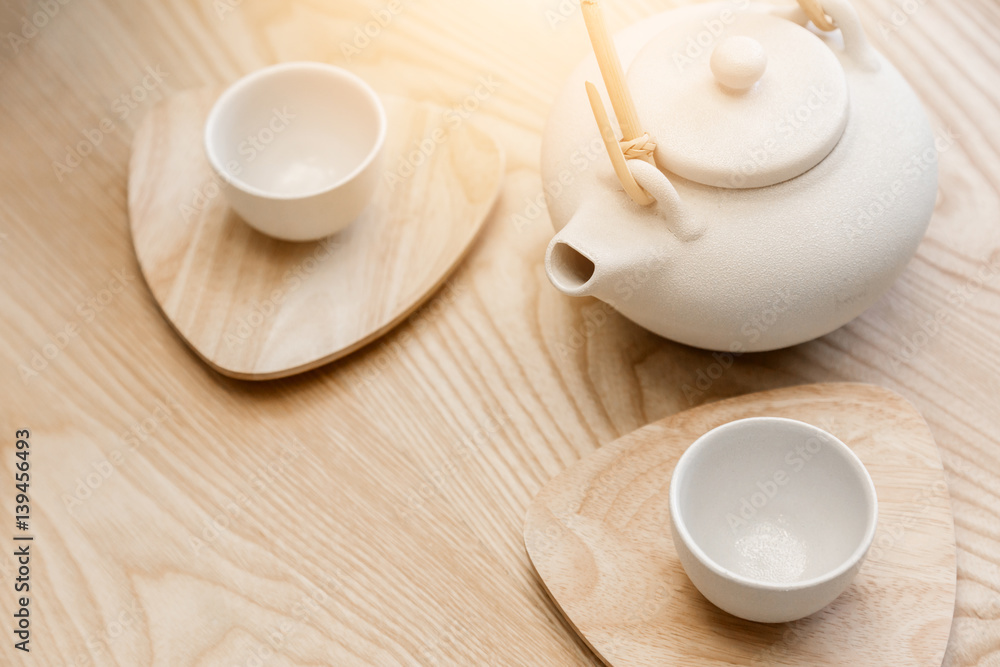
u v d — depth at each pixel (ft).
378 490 2.74
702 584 2.46
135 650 2.62
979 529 2.64
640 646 2.55
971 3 3.10
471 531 2.70
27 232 2.97
